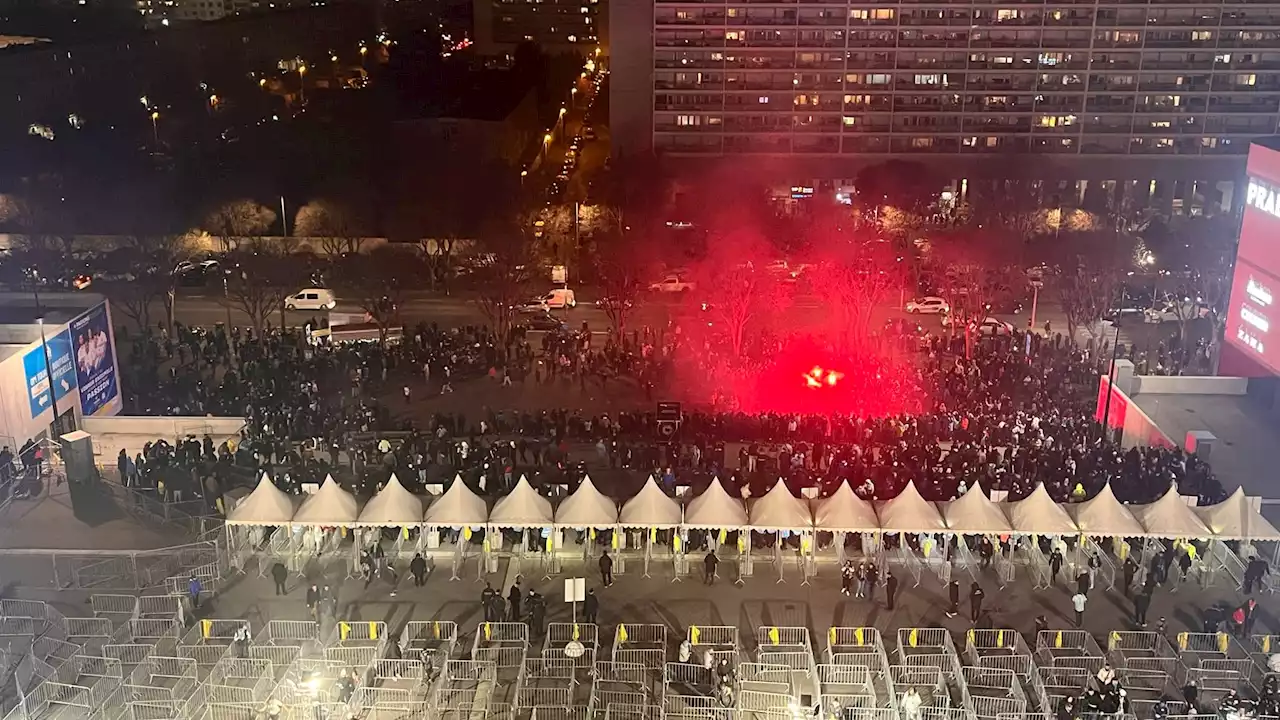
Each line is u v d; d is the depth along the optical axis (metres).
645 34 119.75
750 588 42.03
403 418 57.31
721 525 41.88
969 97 119.31
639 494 42.88
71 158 121.25
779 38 117.75
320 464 49.31
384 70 177.25
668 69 118.56
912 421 54.03
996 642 38.41
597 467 51.56
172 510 46.94
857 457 50.00
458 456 50.84
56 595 41.09
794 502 42.66
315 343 65.69
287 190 106.69
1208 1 115.62
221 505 45.75
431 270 83.69
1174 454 49.69
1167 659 36.50
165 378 63.09
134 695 34.88
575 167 128.38
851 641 38.59
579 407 59.47
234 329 71.88
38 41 183.75
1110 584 42.03
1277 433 55.44
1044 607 40.72
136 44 184.25
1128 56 117.94
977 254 92.75
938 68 118.50
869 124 120.31
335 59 186.38
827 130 120.44
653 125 120.62
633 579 42.62
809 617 40.06
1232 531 41.19
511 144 127.12
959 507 42.22
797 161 120.75
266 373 60.16
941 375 61.00
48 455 51.84
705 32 117.69
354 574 42.62
